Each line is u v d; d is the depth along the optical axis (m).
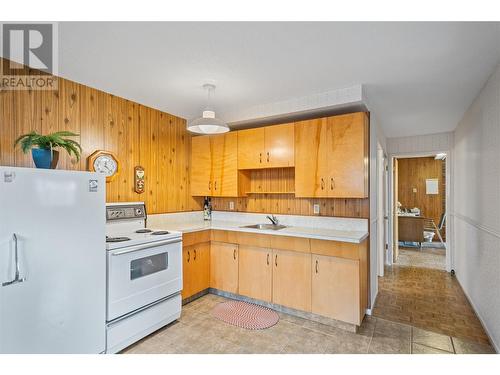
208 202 4.06
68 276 1.81
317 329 2.52
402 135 4.78
